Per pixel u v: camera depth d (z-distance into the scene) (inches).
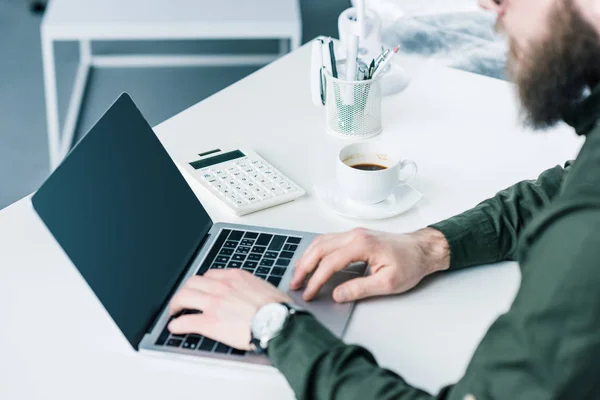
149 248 38.3
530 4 28.7
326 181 47.9
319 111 56.7
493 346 27.2
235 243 41.7
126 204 38.4
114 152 39.4
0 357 34.8
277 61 64.8
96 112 122.0
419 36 96.4
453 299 37.9
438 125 54.1
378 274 37.5
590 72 29.3
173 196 41.6
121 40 145.3
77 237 34.6
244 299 35.0
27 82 131.3
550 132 53.0
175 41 145.6
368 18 58.1
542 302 25.7
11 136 115.8
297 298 37.6
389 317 36.7
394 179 44.1
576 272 25.1
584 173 26.8
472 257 39.9
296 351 32.0
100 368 34.2
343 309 36.9
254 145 52.0
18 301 38.3
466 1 102.5
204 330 34.8
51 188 34.6
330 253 38.3
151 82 130.9
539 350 25.8
